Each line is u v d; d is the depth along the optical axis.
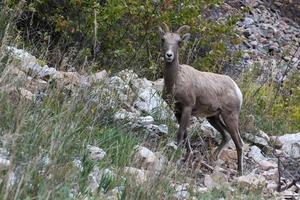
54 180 10.94
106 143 14.77
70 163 12.02
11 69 14.55
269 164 18.16
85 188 11.62
